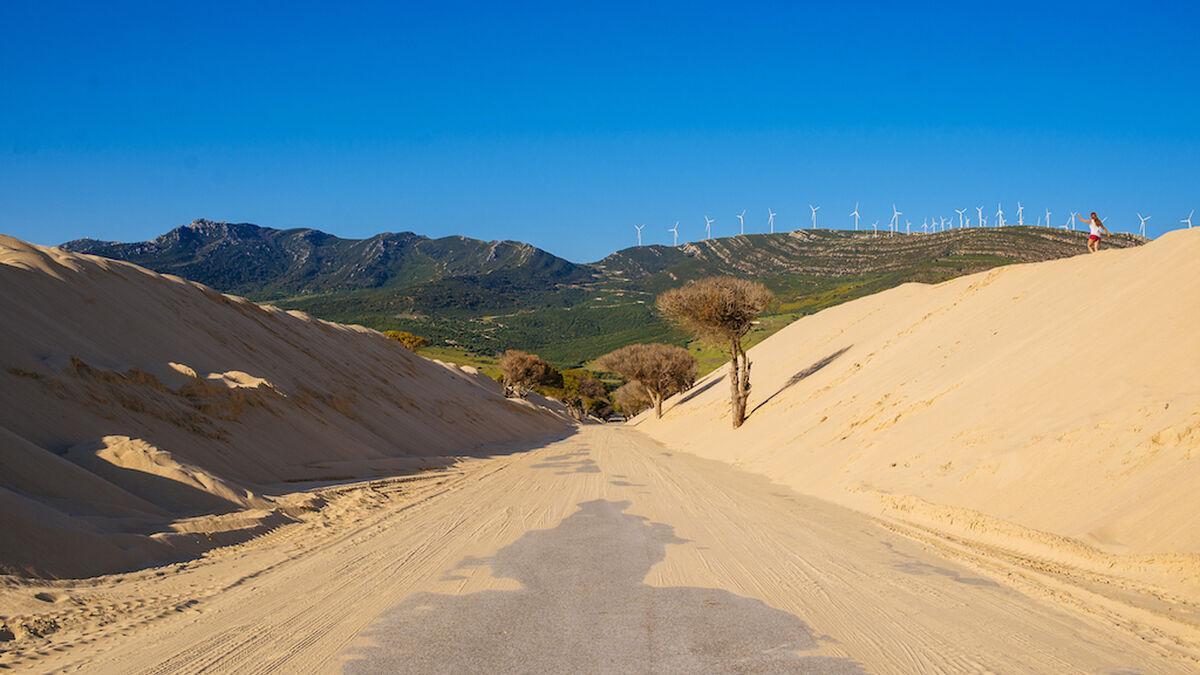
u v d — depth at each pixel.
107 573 9.98
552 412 95.81
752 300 36.56
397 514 16.12
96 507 12.20
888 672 6.36
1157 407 12.69
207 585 9.70
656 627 7.64
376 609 8.44
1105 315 17.92
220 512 14.18
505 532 13.49
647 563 10.69
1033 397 16.36
